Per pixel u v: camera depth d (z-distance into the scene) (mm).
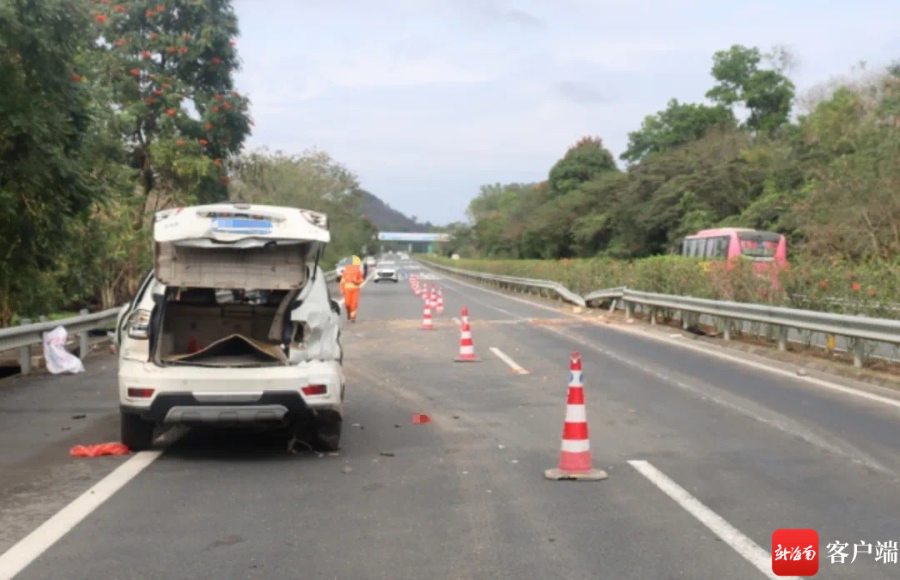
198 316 9758
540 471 8242
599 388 13250
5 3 13344
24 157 14547
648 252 56312
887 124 33812
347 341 20656
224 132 31891
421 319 27344
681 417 10891
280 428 10297
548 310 32188
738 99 63656
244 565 5742
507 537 6301
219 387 8438
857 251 30609
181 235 8781
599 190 67125
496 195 151750
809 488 7602
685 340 20344
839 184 31203
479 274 63000
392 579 5492
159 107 30625
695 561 5789
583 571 5613
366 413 11367
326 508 7055
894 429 10070
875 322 13680
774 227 42469
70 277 22344
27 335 14602
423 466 8477
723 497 7316
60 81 14922
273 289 9078
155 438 9789
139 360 8641
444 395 12773
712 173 51938
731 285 20797
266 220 8922
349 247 68375
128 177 24984
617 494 7426
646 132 73750
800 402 11883
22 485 7762
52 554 5953
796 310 16109
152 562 5797
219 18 32156
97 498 7328
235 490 7621
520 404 11938
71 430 10250
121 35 31297
